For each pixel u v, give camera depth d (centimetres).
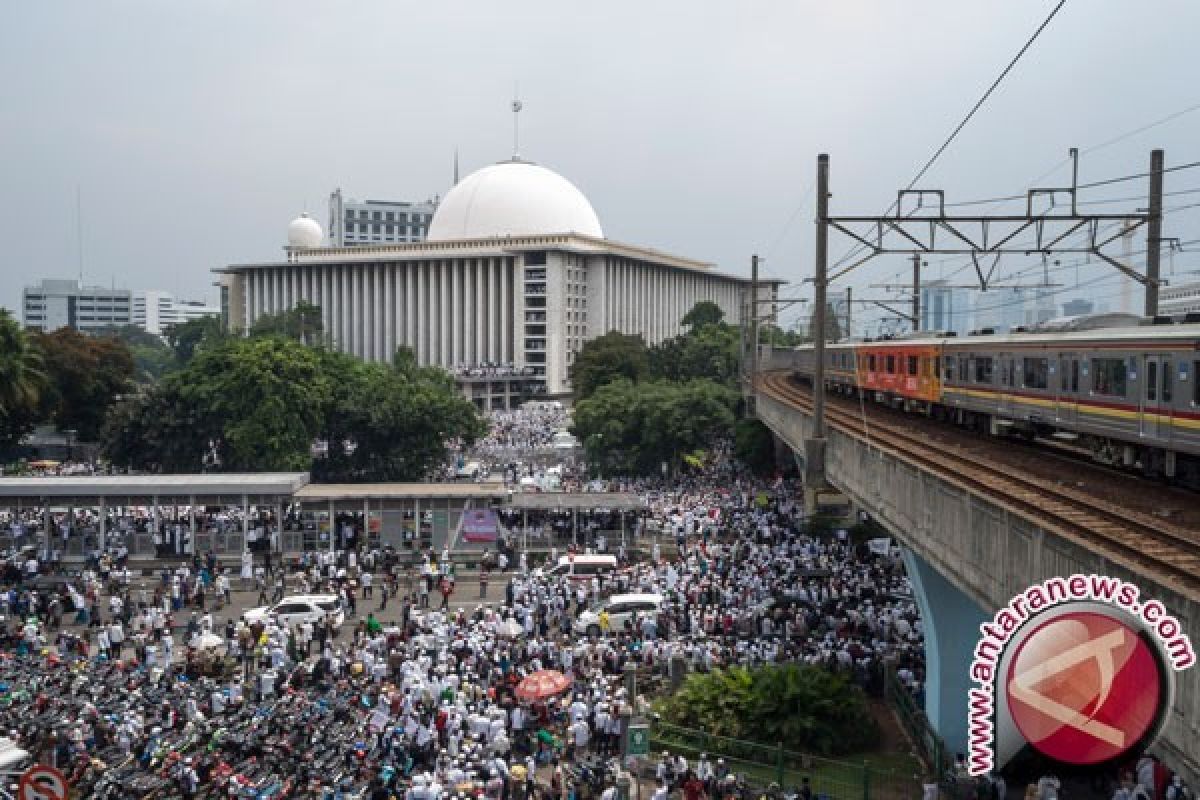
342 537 5553
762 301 7375
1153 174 3017
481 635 3841
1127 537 1891
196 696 3316
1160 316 2828
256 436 6850
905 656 3706
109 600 4709
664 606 4281
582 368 12075
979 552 1962
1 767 2028
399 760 2875
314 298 18388
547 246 15975
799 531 5494
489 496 5528
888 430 3909
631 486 7381
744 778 2953
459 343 17225
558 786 2838
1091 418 2877
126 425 7288
